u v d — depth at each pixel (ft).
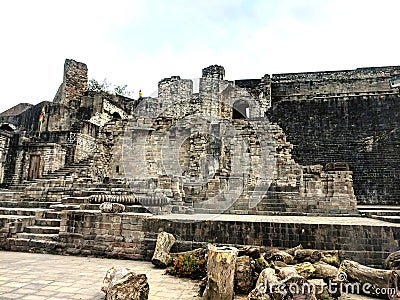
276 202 44.68
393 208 48.42
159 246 28.37
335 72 100.53
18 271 24.52
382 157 69.87
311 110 90.43
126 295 17.28
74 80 114.01
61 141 81.41
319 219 35.12
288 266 22.07
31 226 36.14
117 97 114.42
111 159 62.03
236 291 21.26
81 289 20.33
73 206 39.70
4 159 77.41
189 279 23.86
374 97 88.33
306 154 76.69
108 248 31.48
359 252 27.09
